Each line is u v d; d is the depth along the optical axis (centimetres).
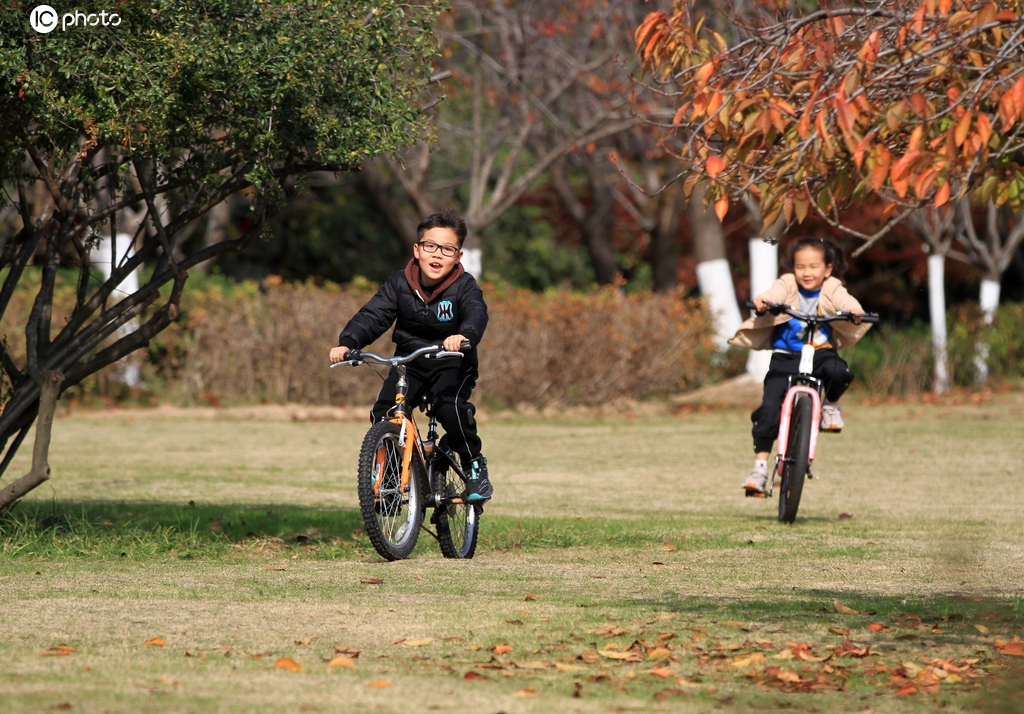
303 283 7469
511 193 5734
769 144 1058
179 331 4662
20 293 4316
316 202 7181
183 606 1218
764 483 2039
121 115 1418
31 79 1375
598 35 5500
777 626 1138
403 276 1561
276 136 1545
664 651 1012
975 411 4534
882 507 2272
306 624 1131
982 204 1056
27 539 1672
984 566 1529
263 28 1480
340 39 1507
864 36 1059
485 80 5953
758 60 1055
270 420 4278
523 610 1209
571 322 4641
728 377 5525
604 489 2594
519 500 2397
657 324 4809
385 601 1258
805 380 2036
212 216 5947
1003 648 1035
